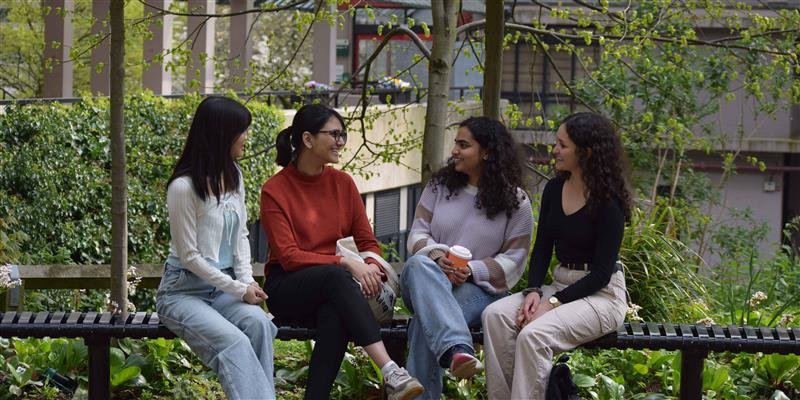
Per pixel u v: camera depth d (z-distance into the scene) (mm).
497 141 5551
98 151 12992
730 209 20094
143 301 12906
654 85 11250
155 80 18688
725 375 6293
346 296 5078
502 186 5531
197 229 5062
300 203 5391
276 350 6816
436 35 8094
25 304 10398
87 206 12820
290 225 5336
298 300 5176
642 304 8375
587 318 5203
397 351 5500
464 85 26594
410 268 5262
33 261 11812
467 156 5555
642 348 5430
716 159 25391
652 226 8625
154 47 18531
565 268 5398
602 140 5246
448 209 5617
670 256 8609
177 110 14266
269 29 31047
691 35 9492
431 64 8117
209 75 19906
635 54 9188
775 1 22281
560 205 5379
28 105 12375
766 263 12062
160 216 13586
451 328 5078
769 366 6523
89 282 8219
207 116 5059
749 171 25859
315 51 24266
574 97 10602
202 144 5055
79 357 6117
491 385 5172
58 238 12359
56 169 12422
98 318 5301
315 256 5246
